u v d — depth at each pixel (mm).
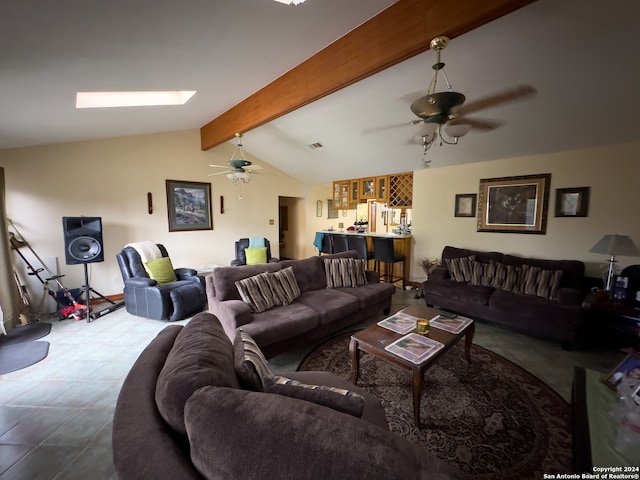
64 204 3859
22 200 3555
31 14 1301
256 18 1754
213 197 5504
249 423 705
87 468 1487
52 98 2305
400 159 4617
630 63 2119
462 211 4379
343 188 6277
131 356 2629
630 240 2729
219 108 3943
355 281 3596
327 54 2473
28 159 3568
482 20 1654
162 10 1488
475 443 1650
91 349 2764
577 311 2695
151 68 2215
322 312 2734
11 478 1430
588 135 3070
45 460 1534
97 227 3539
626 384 1421
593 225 3322
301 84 2779
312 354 2688
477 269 3682
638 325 2434
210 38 1905
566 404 1980
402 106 3229
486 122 3225
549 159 3570
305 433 676
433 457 671
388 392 2125
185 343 1167
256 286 2803
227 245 5770
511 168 3877
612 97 2496
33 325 3342
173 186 4914
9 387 2158
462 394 2092
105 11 1394
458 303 3559
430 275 4102
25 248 3600
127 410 863
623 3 1684
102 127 3523
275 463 644
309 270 3449
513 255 3883
